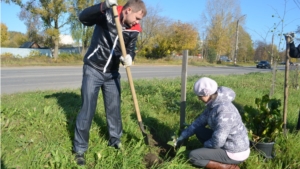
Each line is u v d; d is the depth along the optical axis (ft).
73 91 24.11
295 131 14.89
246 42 170.71
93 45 10.46
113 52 10.48
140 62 111.14
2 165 9.72
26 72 47.55
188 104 19.51
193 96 22.08
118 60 10.89
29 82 33.55
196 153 10.46
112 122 11.69
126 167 10.27
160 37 123.75
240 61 182.91
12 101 18.06
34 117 13.69
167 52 125.90
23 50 103.71
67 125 13.51
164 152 12.28
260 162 11.36
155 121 15.72
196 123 11.23
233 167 10.57
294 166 11.34
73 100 18.93
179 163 10.79
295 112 19.45
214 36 158.40
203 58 155.74
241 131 10.17
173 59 128.36
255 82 39.75
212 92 10.11
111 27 10.16
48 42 100.73
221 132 9.79
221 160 10.43
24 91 25.34
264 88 33.24
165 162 10.51
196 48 156.25
